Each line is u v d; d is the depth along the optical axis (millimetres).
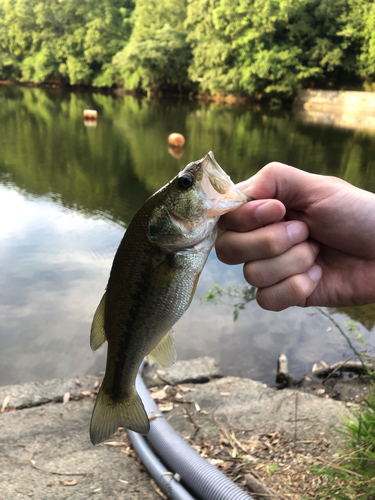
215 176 251
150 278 252
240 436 523
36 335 825
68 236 1310
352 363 708
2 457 498
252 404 594
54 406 609
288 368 733
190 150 2791
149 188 1907
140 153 2682
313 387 673
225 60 6023
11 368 732
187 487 445
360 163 2506
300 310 935
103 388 283
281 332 845
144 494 443
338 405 572
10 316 885
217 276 1097
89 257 1168
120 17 8070
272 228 255
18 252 1186
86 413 592
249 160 2486
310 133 3637
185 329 855
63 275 1062
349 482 400
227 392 630
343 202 271
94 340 283
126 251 258
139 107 5566
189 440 521
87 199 1710
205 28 6184
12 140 2965
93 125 3791
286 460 468
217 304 954
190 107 5746
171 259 249
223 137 3334
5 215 1479
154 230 247
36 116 4285
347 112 5352
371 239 276
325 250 312
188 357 764
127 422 280
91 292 985
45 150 2676
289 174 273
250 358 763
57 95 7176
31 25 8203
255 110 5488
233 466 470
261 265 262
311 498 400
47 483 454
